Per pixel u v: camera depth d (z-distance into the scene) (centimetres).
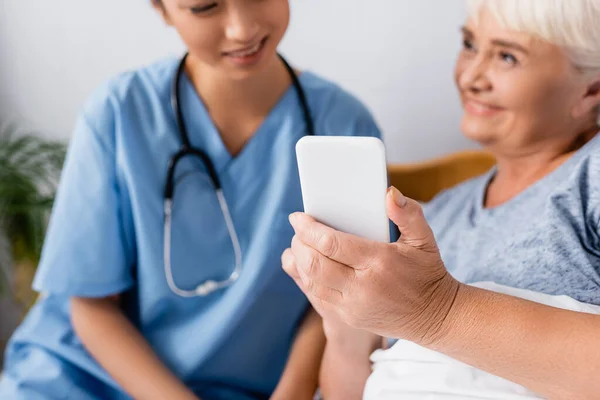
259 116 108
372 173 60
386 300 61
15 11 160
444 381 75
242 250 108
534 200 87
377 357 87
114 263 108
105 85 109
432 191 138
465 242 94
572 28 80
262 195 108
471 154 135
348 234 60
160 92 108
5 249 175
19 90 167
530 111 87
